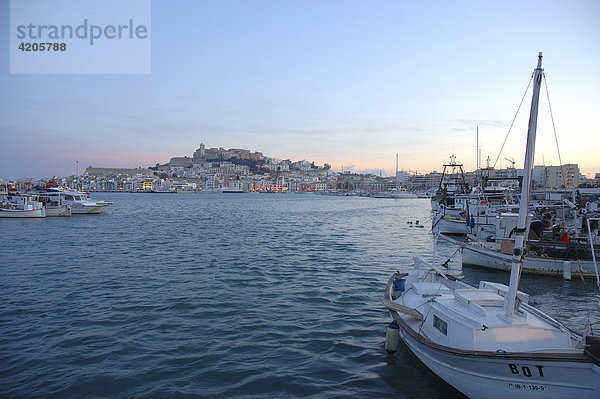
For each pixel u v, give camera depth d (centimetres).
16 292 2022
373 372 1194
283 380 1137
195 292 2038
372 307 1827
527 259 2497
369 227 5988
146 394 1055
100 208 7975
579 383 852
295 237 4578
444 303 1170
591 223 2872
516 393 927
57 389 1076
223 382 1123
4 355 1279
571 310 1836
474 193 5222
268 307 1805
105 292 2028
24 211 6562
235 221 6919
